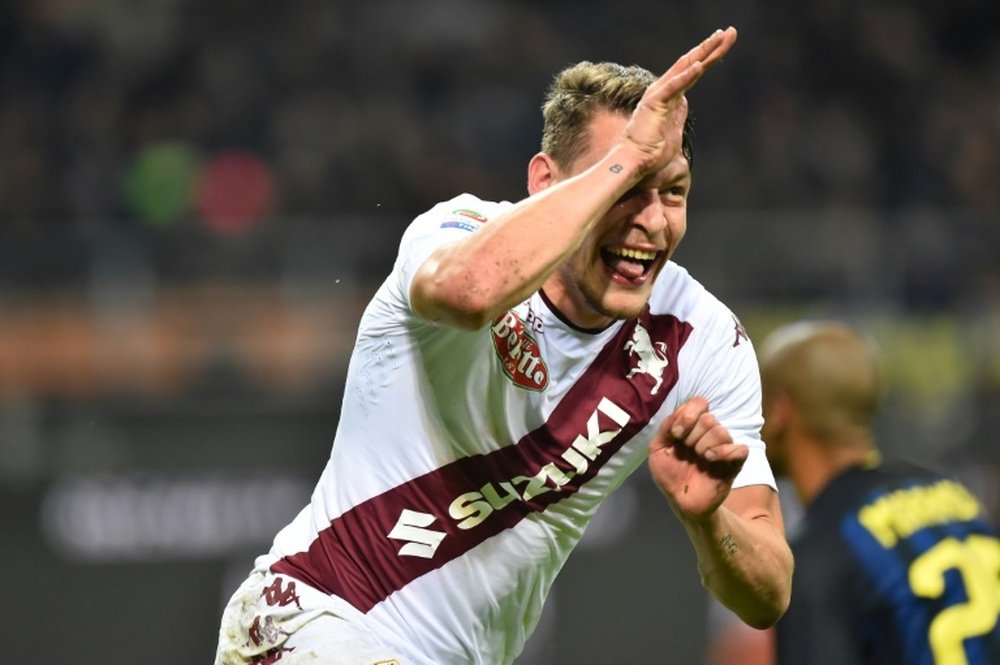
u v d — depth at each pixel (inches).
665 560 1165.7
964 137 1995.6
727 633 1151.0
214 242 1309.1
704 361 457.7
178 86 1872.5
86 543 1167.6
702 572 447.8
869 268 1379.2
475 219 414.3
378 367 433.7
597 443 441.1
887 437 1304.1
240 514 1197.7
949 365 1334.9
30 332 1266.0
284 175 1770.4
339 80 1947.6
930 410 1317.7
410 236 412.8
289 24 1975.9
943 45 2151.8
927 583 527.8
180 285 1294.3
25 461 1185.4
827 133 1962.4
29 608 1144.2
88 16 1921.8
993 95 2086.6
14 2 1909.4
